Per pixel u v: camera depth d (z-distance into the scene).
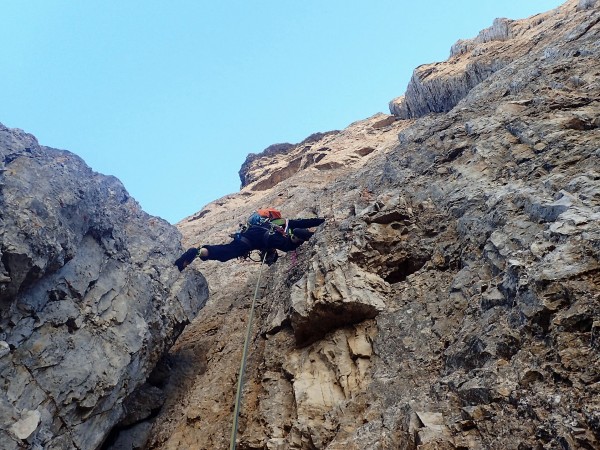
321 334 7.80
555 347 4.35
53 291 7.32
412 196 9.36
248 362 8.80
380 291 7.56
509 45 16.52
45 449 6.14
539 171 7.42
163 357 10.20
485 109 11.20
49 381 6.65
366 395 6.05
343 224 9.43
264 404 7.24
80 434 6.95
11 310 6.57
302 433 6.14
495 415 4.29
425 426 4.60
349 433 5.59
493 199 7.42
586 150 7.23
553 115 8.73
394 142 19.36
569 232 5.28
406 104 23.70
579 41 11.62
